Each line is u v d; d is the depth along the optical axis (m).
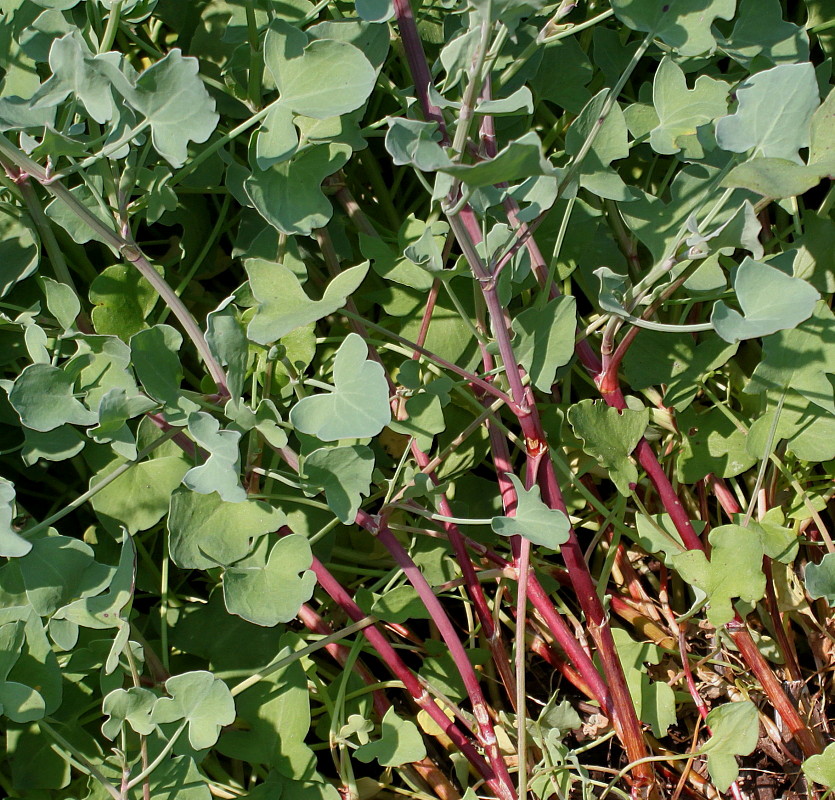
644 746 0.68
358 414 0.63
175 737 0.64
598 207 0.75
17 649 0.64
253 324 0.64
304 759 0.66
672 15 0.66
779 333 0.69
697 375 0.71
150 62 0.77
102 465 0.69
